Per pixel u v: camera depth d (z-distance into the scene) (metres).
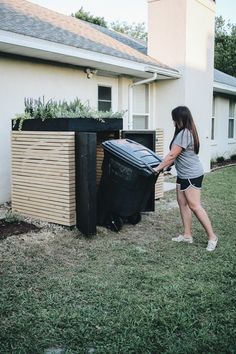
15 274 3.59
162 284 3.42
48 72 7.42
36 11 9.45
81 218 4.87
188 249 4.41
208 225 4.39
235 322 2.76
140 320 2.76
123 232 5.09
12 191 5.68
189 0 10.20
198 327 2.71
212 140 14.59
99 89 8.99
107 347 2.44
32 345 2.47
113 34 13.09
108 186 5.00
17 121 5.50
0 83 6.51
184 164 4.37
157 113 10.91
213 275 3.62
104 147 4.91
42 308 2.96
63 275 3.60
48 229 5.02
